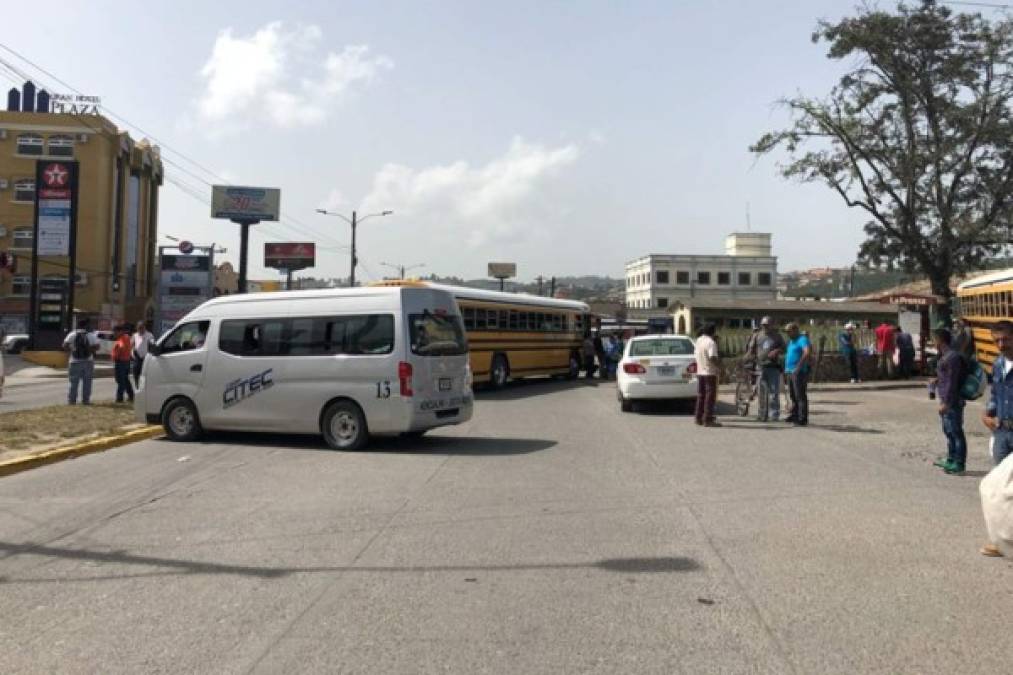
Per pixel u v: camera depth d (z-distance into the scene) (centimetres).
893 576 572
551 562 611
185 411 1291
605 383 2809
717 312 3909
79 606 519
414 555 630
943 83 3216
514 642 455
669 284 11856
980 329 2367
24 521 750
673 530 705
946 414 984
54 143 5941
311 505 811
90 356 1770
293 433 1290
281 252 7194
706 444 1243
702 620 488
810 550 639
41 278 5847
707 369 1484
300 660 430
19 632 474
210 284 5050
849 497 842
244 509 795
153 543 669
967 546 650
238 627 480
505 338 2436
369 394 1170
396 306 1179
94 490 899
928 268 3384
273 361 1231
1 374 1543
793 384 1490
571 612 503
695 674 412
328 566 603
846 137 3331
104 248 6097
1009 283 2162
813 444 1239
